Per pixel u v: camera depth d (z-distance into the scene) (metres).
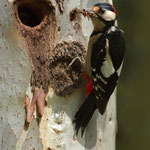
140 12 16.20
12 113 7.43
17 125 7.45
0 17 7.46
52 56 8.05
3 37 7.46
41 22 8.14
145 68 15.74
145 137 15.18
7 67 7.46
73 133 8.13
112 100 9.21
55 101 7.98
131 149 15.16
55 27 8.20
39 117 7.73
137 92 15.57
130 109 15.41
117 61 8.59
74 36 8.37
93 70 8.40
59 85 8.04
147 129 15.20
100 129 8.83
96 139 8.67
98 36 8.59
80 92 8.30
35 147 7.64
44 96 7.84
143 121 15.29
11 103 7.43
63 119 8.02
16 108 7.47
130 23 16.16
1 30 7.45
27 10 8.77
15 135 7.41
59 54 8.09
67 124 8.06
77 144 8.21
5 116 7.36
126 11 16.25
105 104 8.41
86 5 8.64
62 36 8.24
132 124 15.32
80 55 8.35
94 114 8.58
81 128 8.22
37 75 7.80
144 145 15.15
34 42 7.89
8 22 7.54
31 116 7.57
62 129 8.00
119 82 15.70
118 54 8.59
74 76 8.21
